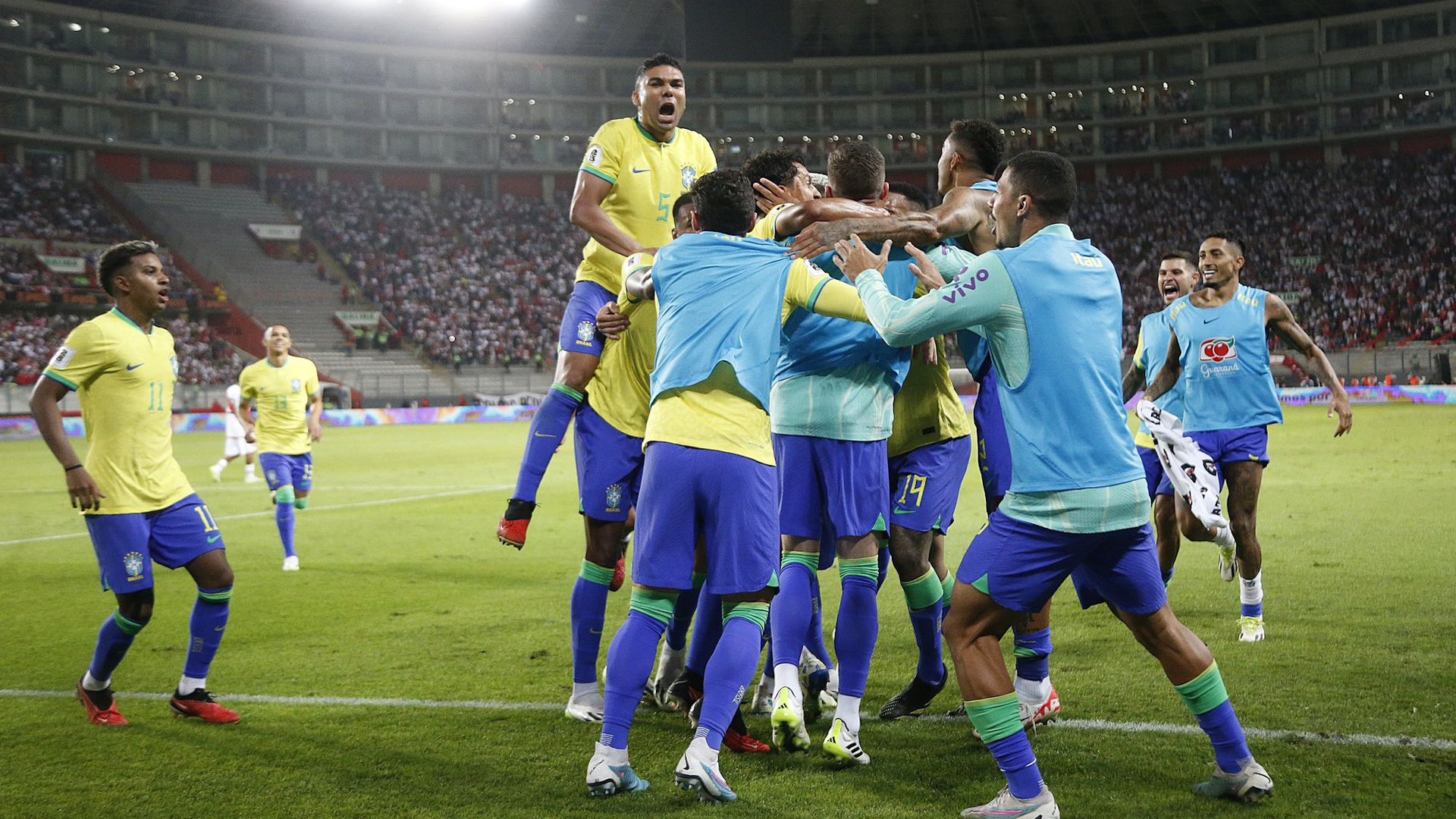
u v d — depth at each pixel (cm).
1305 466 1434
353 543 984
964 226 400
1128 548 325
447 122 5334
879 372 396
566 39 5334
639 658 350
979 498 1240
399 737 411
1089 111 5278
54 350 3600
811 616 403
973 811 317
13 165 4438
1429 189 4516
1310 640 525
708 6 4062
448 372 4181
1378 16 4784
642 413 463
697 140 531
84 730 428
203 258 4362
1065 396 316
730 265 362
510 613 657
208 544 446
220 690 486
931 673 428
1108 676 474
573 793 348
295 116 5091
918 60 5369
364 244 4822
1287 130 4991
